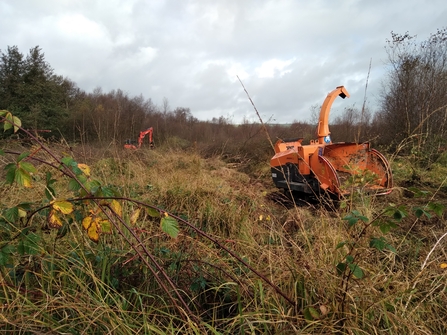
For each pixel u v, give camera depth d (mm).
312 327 1724
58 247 2344
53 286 1969
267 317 1926
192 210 4227
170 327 1732
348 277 1818
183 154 9172
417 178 7098
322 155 5449
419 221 4086
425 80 10008
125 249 2547
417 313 1955
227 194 4844
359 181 3357
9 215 1740
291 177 5918
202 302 2258
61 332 1683
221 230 3781
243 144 12719
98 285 2078
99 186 1719
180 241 2766
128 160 6121
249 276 2379
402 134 9852
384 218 1790
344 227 2729
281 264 2316
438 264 2359
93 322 1700
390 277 2178
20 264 2133
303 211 4316
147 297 2121
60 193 3477
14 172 1530
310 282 2105
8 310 1748
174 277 2314
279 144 6703
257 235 3588
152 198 4398
